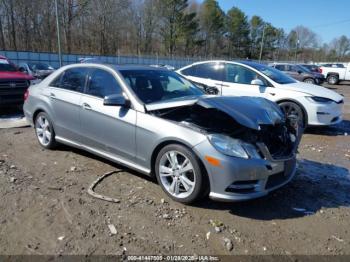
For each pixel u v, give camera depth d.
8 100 8.32
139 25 67.94
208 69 8.44
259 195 3.49
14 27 51.84
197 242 3.05
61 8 54.16
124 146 4.15
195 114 3.88
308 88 7.73
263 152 3.49
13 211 3.44
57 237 3.02
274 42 94.19
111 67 4.53
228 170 3.32
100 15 59.75
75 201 3.70
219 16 80.88
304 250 3.01
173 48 68.88
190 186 3.61
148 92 4.31
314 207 3.84
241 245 3.04
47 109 5.21
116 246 2.93
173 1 65.19
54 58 37.78
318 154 6.02
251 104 3.81
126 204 3.67
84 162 4.91
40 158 5.05
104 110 4.30
